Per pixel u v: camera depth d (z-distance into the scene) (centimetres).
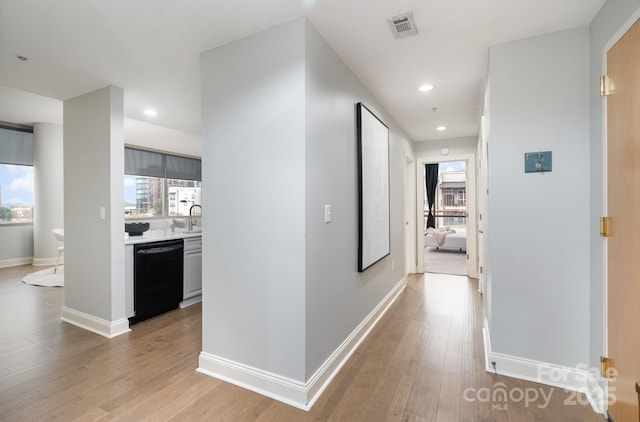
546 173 201
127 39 201
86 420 167
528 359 207
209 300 217
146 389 196
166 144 637
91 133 290
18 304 360
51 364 226
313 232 190
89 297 294
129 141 605
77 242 303
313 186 190
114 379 207
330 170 214
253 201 197
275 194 189
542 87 202
